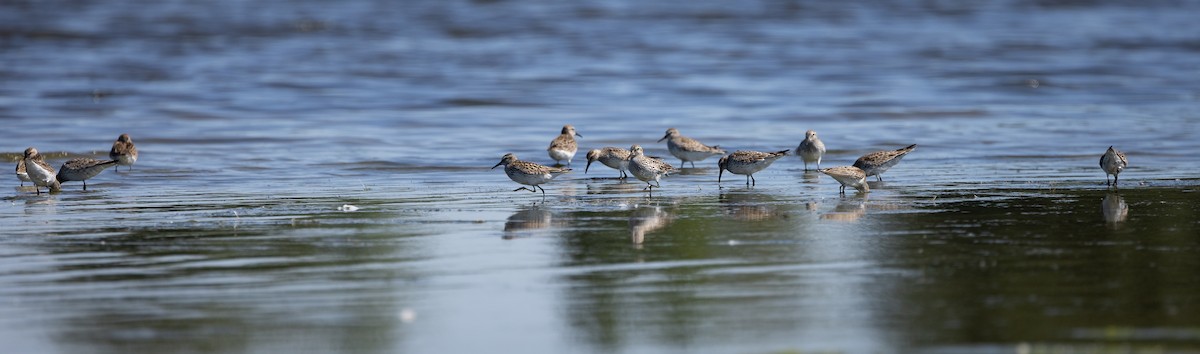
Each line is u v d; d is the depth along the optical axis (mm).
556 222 18344
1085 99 39719
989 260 14984
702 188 22703
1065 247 15789
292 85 43688
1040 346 11281
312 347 11664
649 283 14039
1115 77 45969
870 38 60500
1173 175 23766
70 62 50000
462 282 14180
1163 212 18844
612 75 47000
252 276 14500
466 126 33469
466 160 27109
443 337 12008
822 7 75125
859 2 77812
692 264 15016
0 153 27812
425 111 37031
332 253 15859
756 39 59750
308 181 24016
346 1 78312
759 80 45625
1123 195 20922
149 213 19500
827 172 21328
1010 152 27938
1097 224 17672
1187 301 12742
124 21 66062
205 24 65875
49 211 19781
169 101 39000
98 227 18016
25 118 34469
